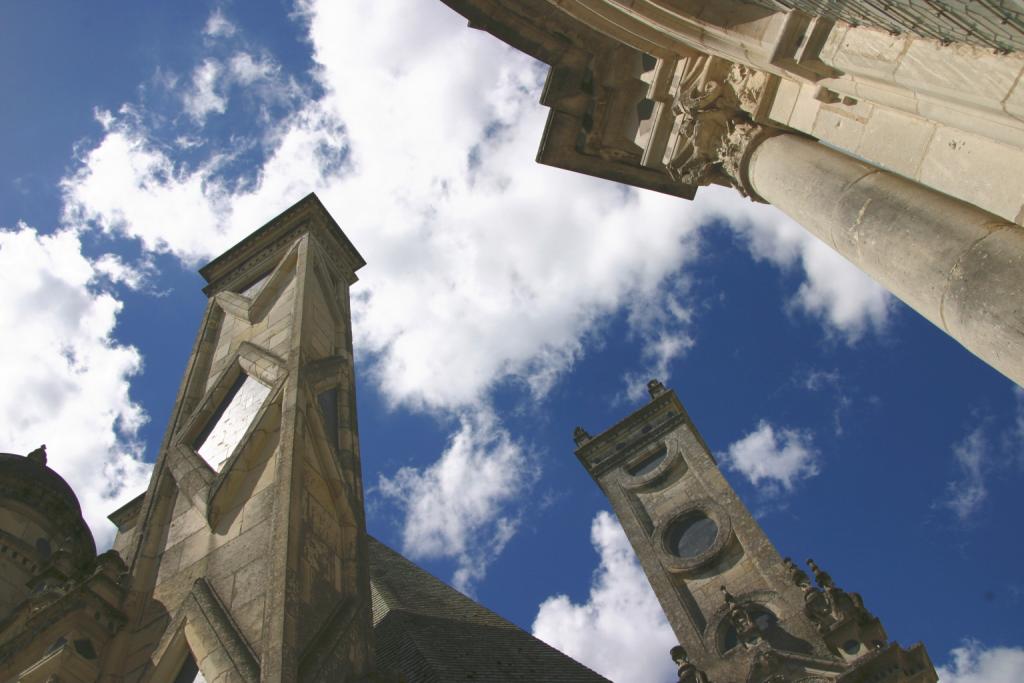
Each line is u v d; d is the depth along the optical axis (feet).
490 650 68.59
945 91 23.76
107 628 34.12
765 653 87.66
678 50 43.80
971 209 26.02
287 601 30.76
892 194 28.78
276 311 54.03
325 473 39.88
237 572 33.91
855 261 29.66
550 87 52.37
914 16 23.06
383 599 72.02
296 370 44.70
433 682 54.08
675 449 121.08
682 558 106.42
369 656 33.04
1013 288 22.52
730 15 34.47
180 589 35.14
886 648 79.87
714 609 98.84
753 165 38.37
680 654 90.58
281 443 39.14
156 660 32.07
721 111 41.24
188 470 42.09
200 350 54.24
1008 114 21.84
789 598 95.76
